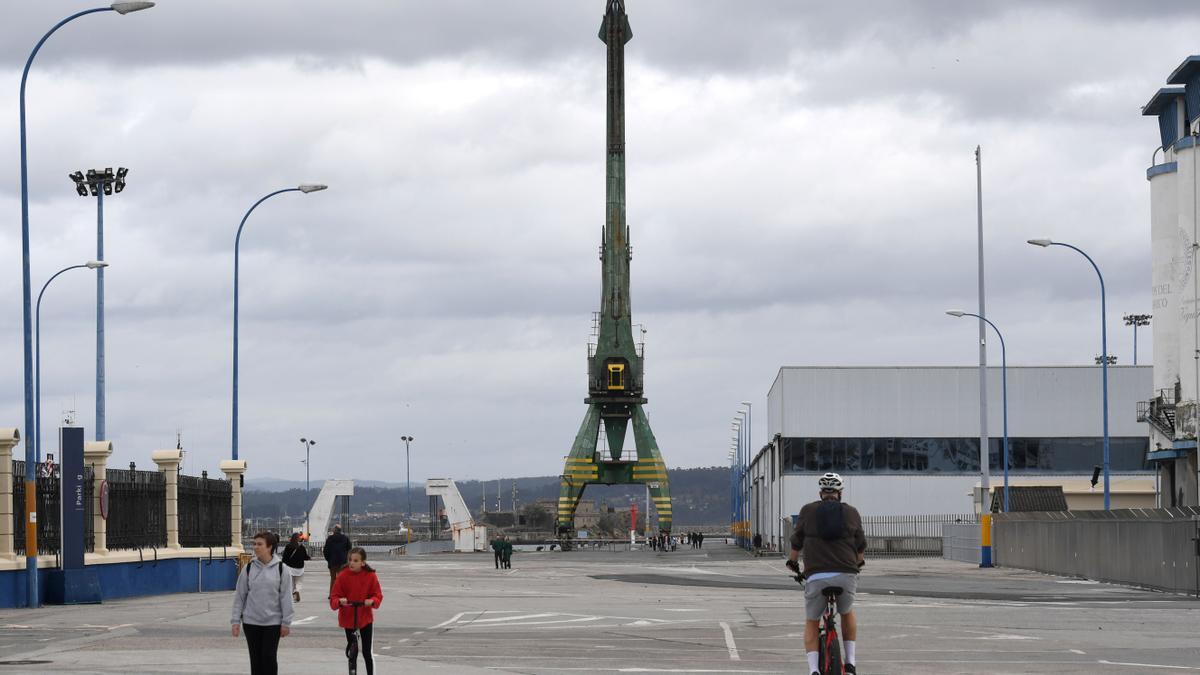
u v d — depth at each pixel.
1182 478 67.81
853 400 101.88
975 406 101.69
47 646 21.14
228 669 17.56
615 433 130.00
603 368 125.94
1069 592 39.09
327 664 18.47
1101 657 19.64
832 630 13.39
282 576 14.47
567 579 50.50
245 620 14.37
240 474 45.62
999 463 101.50
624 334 126.50
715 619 28.14
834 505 13.67
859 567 13.62
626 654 20.30
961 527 69.00
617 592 40.09
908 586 43.31
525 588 42.78
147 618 27.91
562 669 17.97
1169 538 38.69
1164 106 70.56
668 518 126.06
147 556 37.19
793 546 13.91
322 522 101.56
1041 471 101.50
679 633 24.39
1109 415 101.44
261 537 14.47
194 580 40.66
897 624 26.12
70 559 32.62
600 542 132.00
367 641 16.50
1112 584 44.16
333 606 16.45
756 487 137.25
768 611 30.80
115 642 21.88
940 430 101.69
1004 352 64.69
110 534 35.44
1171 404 68.50
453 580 49.66
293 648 21.08
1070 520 49.47
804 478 101.50
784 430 101.75
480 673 17.44
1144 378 101.56
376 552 106.81
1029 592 39.09
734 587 43.84
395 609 31.64
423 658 19.61
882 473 101.50
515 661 19.16
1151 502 78.81
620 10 127.50
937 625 25.86
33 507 30.89
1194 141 65.75
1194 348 65.38
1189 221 65.75
